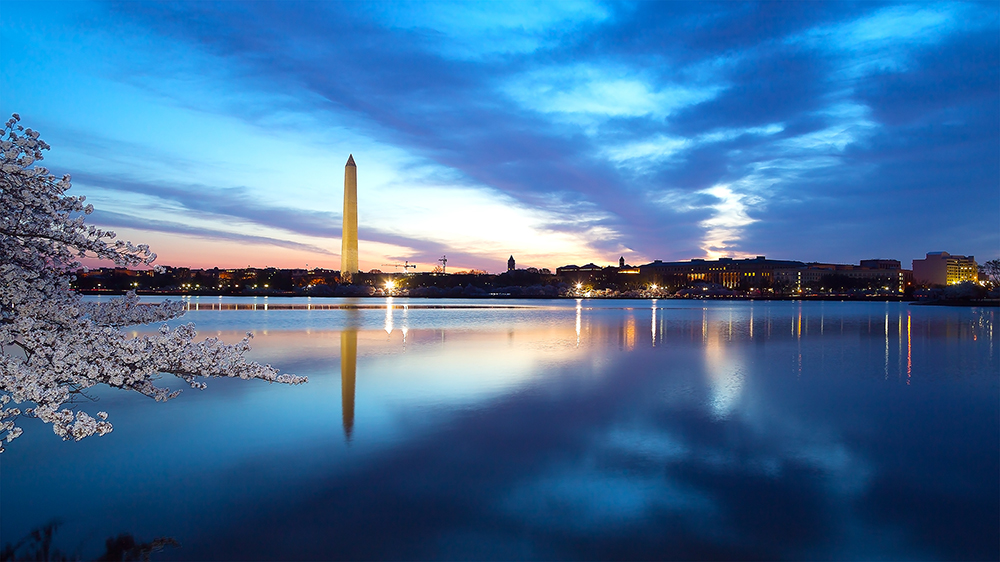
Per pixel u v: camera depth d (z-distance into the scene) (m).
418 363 22.02
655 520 7.73
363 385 17.08
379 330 39.06
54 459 9.91
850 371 20.75
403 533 7.30
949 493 8.73
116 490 8.55
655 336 35.94
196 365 6.86
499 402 14.78
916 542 7.20
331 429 11.98
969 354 26.52
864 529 7.53
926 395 16.12
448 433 11.77
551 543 7.08
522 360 23.16
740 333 39.06
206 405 14.11
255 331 37.28
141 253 7.18
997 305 113.62
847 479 9.28
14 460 9.83
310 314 62.03
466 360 23.03
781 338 35.03
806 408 14.34
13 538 7.08
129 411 13.46
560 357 24.38
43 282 6.90
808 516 7.91
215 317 55.03
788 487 8.94
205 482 8.90
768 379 18.81
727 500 8.41
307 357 23.70
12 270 6.63
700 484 9.02
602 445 11.01
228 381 17.55
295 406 14.12
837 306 115.19
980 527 7.61
